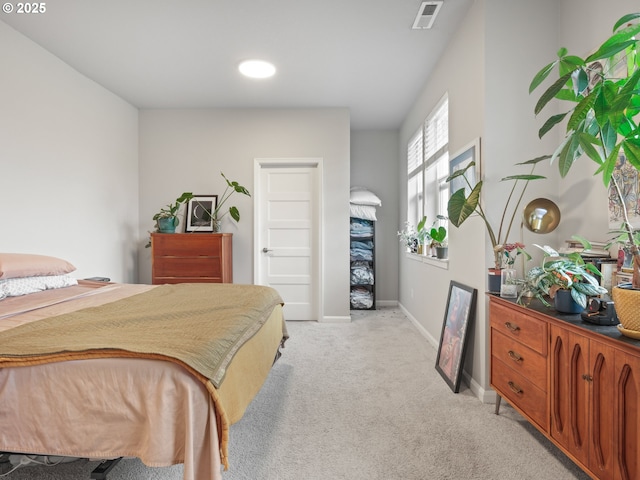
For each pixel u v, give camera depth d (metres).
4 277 2.17
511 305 1.92
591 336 1.33
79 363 1.26
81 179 3.41
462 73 2.66
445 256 3.29
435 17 2.59
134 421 1.23
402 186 5.16
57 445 1.25
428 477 1.59
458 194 2.17
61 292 2.45
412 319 4.44
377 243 5.51
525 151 2.29
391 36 2.85
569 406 1.45
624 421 1.18
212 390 1.22
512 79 2.28
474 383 2.46
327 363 3.02
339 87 3.83
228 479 1.58
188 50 3.04
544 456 1.73
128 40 2.87
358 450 1.79
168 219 4.05
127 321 1.64
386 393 2.45
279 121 4.41
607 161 1.25
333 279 4.44
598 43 1.96
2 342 1.35
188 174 4.41
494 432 1.95
